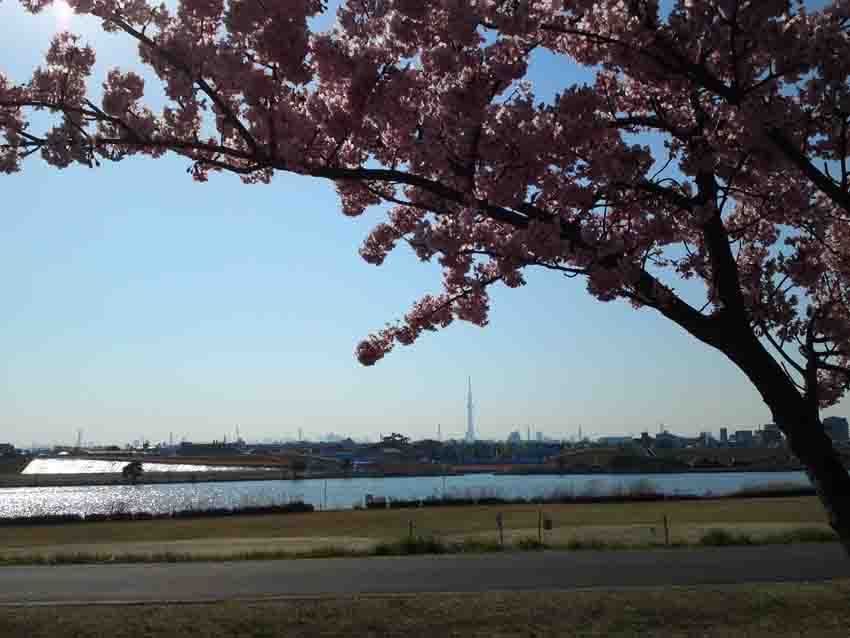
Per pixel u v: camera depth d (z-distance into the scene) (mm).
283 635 12523
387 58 6992
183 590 16953
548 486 107438
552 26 6352
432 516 45938
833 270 8219
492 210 6559
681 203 6754
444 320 9383
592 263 6262
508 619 13094
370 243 9273
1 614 13727
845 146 6488
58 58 6898
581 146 6965
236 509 55031
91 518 51281
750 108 6227
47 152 6398
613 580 17203
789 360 6203
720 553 21984
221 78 6613
